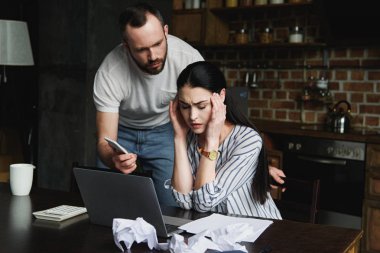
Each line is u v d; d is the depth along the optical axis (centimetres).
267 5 392
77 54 401
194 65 175
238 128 185
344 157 329
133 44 207
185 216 167
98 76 247
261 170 181
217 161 184
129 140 278
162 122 271
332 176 337
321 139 339
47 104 425
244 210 178
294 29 389
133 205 144
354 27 360
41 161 432
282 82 414
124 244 135
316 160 338
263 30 405
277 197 323
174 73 246
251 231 144
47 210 166
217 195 168
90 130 404
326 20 368
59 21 411
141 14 203
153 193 138
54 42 416
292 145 354
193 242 129
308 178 347
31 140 477
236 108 187
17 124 493
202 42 424
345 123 351
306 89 392
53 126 422
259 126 373
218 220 158
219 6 427
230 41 436
